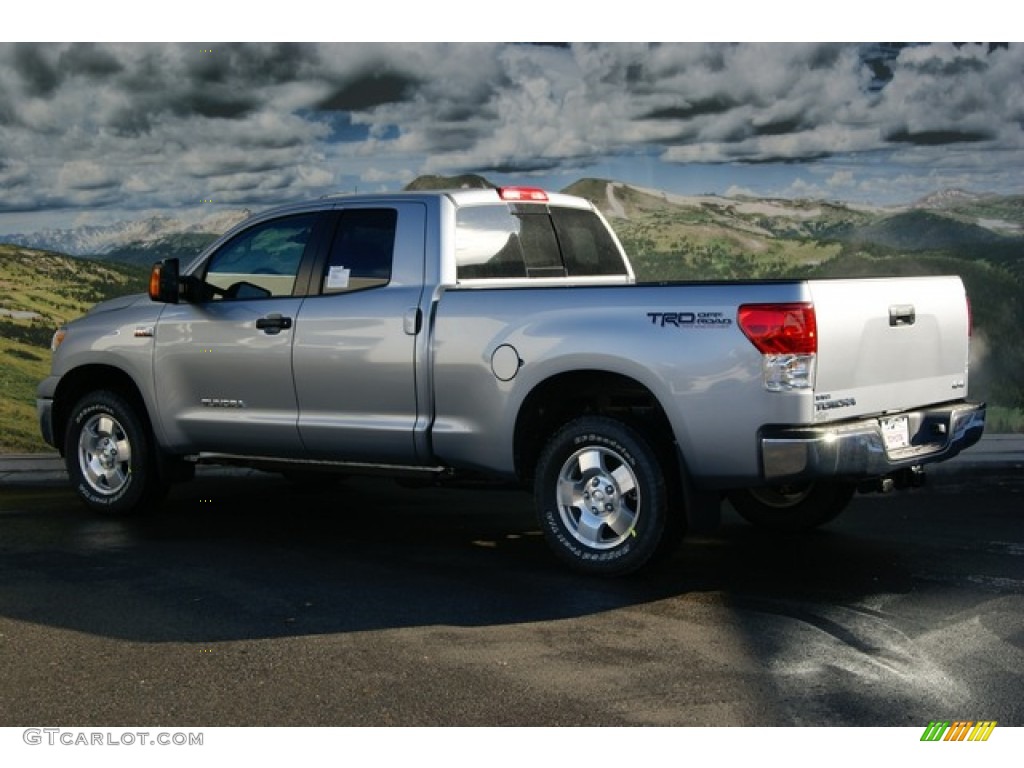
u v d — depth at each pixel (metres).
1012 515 7.95
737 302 5.92
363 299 7.01
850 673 4.95
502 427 6.57
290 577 6.47
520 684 4.84
